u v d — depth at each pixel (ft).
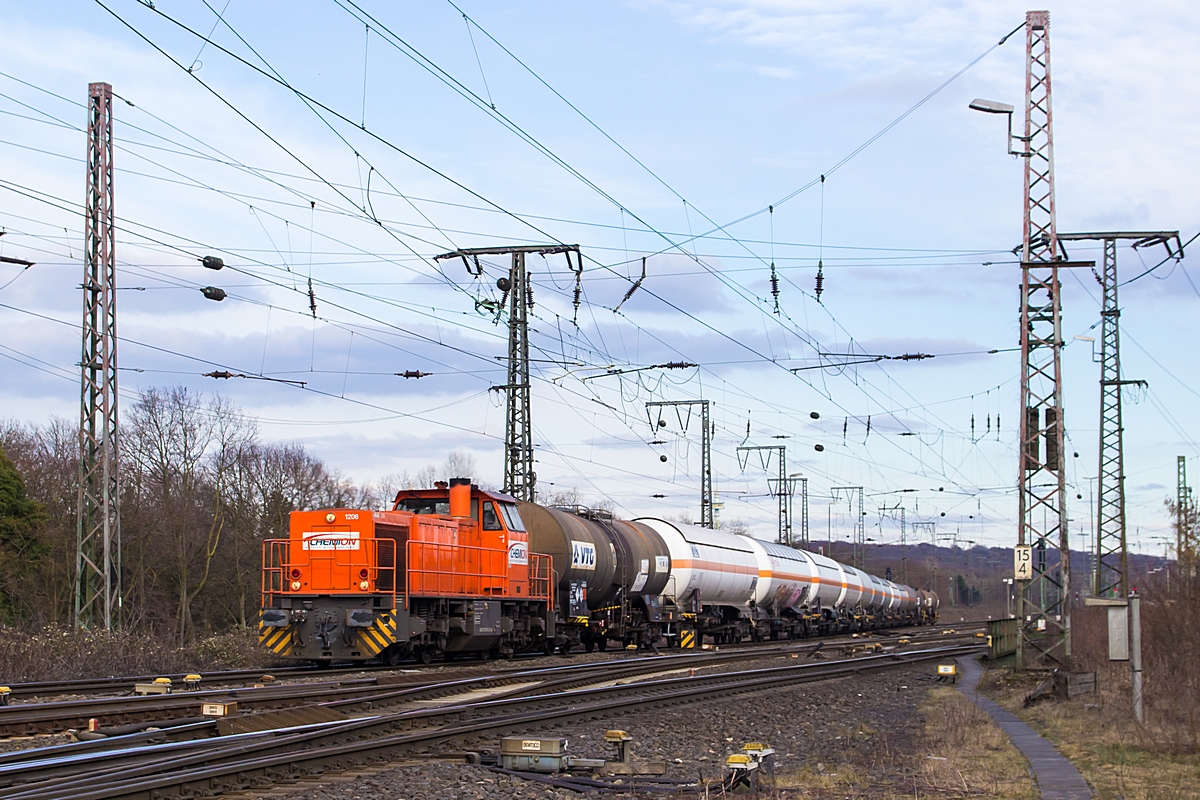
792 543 272.31
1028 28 93.45
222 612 201.36
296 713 50.55
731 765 41.78
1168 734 53.11
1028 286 93.15
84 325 99.50
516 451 125.29
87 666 76.59
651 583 128.16
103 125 99.19
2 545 152.35
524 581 101.09
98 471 99.40
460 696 65.98
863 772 45.78
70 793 31.32
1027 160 92.94
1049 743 54.34
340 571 82.84
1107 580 195.00
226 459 204.23
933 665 114.11
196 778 34.76
